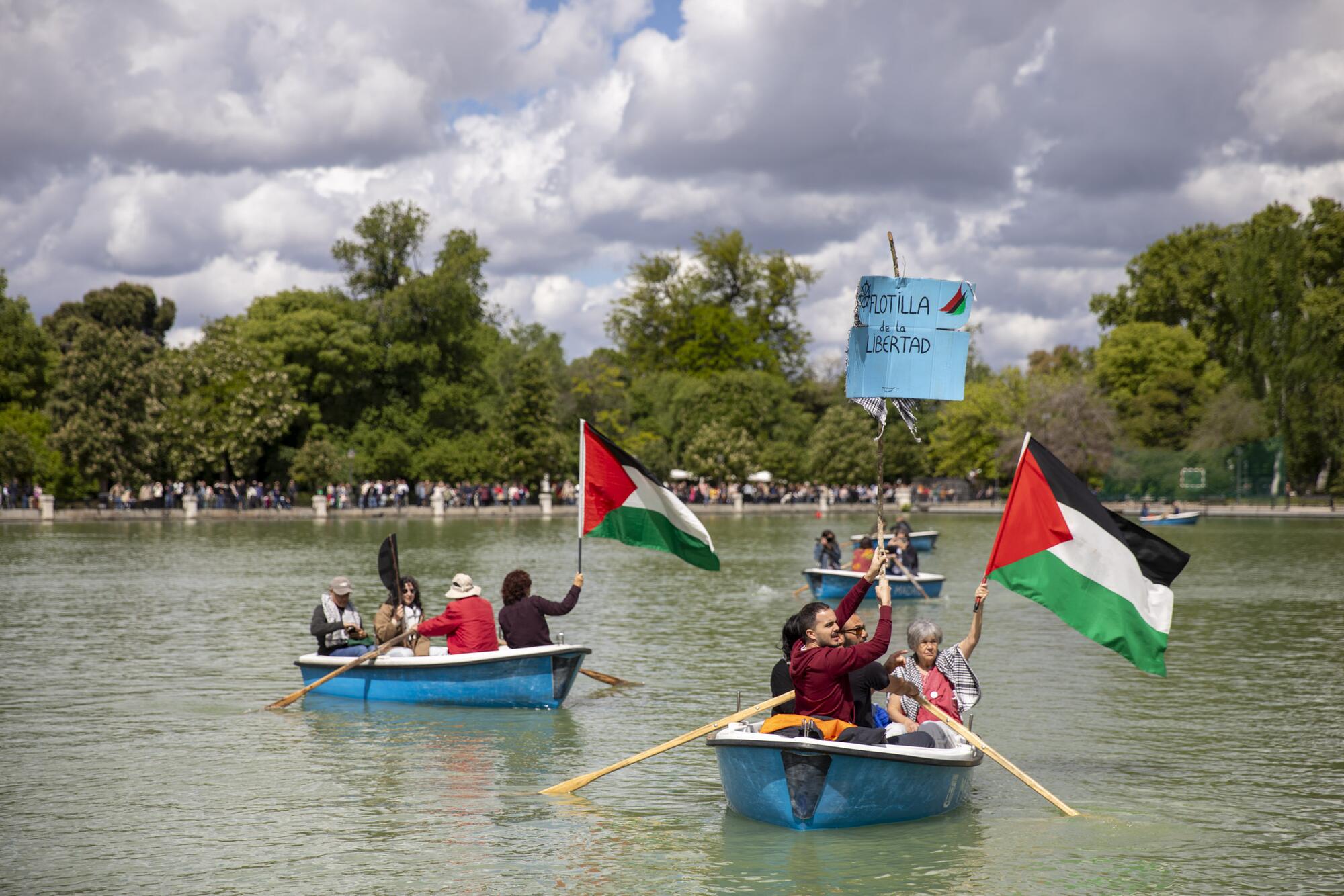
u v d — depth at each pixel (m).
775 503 94.44
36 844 10.70
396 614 17.41
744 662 20.34
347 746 14.30
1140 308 110.62
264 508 76.44
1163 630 12.27
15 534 54.62
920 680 12.41
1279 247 92.88
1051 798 11.36
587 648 16.48
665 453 99.31
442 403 89.38
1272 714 16.22
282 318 86.12
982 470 98.94
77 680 18.36
